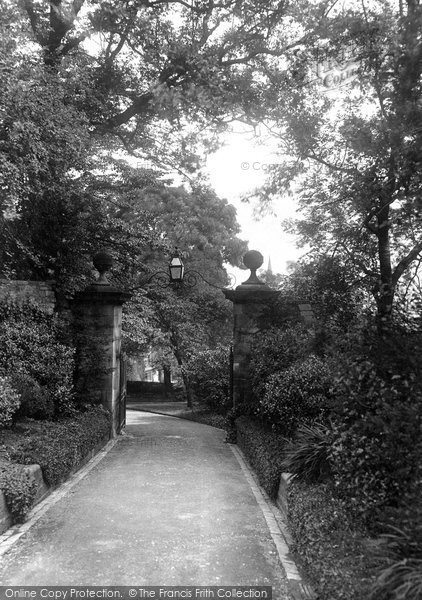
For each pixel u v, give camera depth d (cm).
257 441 803
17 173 736
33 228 1044
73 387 1096
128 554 444
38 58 795
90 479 741
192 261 2534
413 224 571
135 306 2011
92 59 1144
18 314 994
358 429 399
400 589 260
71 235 1118
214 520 543
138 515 558
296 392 727
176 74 1102
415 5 479
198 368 1931
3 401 759
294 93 667
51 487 661
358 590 287
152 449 1038
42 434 768
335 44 546
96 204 1290
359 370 414
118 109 1267
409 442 354
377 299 618
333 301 724
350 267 728
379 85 530
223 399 1786
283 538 491
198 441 1169
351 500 396
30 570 409
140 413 2319
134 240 1555
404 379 397
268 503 615
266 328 1150
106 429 1088
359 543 346
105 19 1000
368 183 579
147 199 1844
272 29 935
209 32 1049
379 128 515
